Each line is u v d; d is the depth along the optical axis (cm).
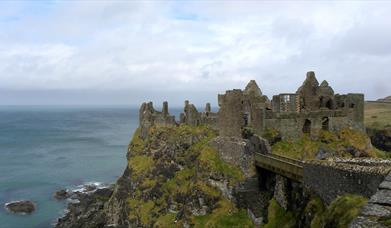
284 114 7319
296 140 7381
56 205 11125
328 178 3666
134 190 9006
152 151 9644
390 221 1488
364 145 7519
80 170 15700
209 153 7462
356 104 7919
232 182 6681
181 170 8200
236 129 7400
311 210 3809
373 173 3070
